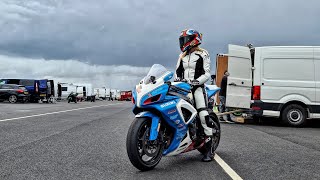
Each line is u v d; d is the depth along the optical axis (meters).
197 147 5.05
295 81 11.02
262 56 11.28
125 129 8.92
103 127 9.34
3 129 8.24
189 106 4.73
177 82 4.80
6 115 12.73
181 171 4.41
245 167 4.70
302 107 11.02
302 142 7.30
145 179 3.99
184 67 5.21
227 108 11.75
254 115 11.46
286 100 11.02
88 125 9.76
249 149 6.21
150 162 4.39
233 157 5.42
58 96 39.16
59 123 10.09
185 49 5.14
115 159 5.07
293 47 11.17
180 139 4.62
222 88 12.41
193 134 4.86
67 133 7.84
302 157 5.50
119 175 4.16
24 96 27.39
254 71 11.34
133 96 4.44
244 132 9.09
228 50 11.30
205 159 5.07
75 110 17.53
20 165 4.55
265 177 4.16
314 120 13.24
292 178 4.12
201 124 5.03
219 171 4.44
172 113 4.38
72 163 4.75
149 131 4.38
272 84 11.12
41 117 12.08
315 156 5.62
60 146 6.08
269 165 4.85
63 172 4.23
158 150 4.46
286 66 11.11
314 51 11.07
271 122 12.71
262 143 7.01
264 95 11.16
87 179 3.94
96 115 14.15
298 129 10.25
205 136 5.08
